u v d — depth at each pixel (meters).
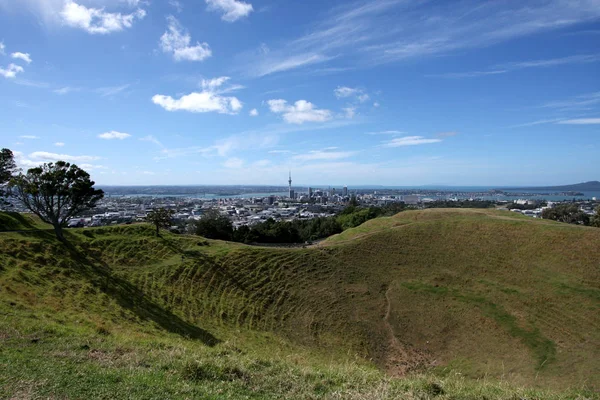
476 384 14.38
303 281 43.62
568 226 46.69
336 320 37.47
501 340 32.28
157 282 36.47
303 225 111.06
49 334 15.54
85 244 40.28
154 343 16.77
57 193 38.56
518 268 41.97
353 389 11.73
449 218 57.72
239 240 83.38
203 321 32.19
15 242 34.09
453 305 38.50
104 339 16.14
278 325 35.84
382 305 40.16
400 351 33.16
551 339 30.91
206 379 11.52
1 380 10.09
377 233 54.78
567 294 35.66
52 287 27.14
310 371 13.21
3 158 48.66
